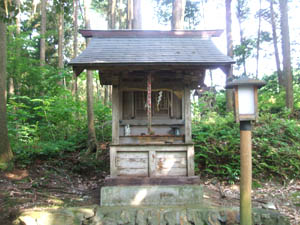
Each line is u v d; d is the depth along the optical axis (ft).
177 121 16.72
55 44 65.67
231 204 15.47
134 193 15.06
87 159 22.91
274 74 55.06
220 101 44.60
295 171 20.18
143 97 17.42
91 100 24.97
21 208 14.42
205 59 14.34
